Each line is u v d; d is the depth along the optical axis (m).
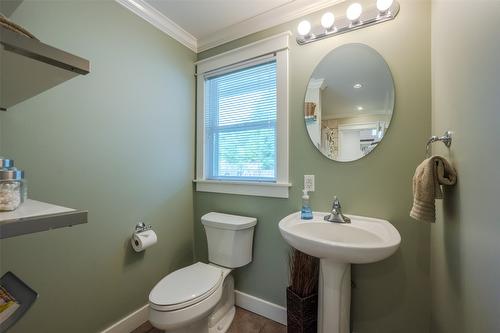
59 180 1.19
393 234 1.10
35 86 0.74
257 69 1.80
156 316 1.13
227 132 1.95
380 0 1.26
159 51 1.73
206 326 1.38
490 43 0.56
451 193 0.88
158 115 1.73
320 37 1.50
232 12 1.66
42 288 1.13
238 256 1.63
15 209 0.58
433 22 1.17
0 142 1.00
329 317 1.22
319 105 1.51
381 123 1.33
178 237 1.90
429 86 1.22
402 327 1.27
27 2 1.08
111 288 1.42
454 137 0.85
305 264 1.41
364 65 1.38
